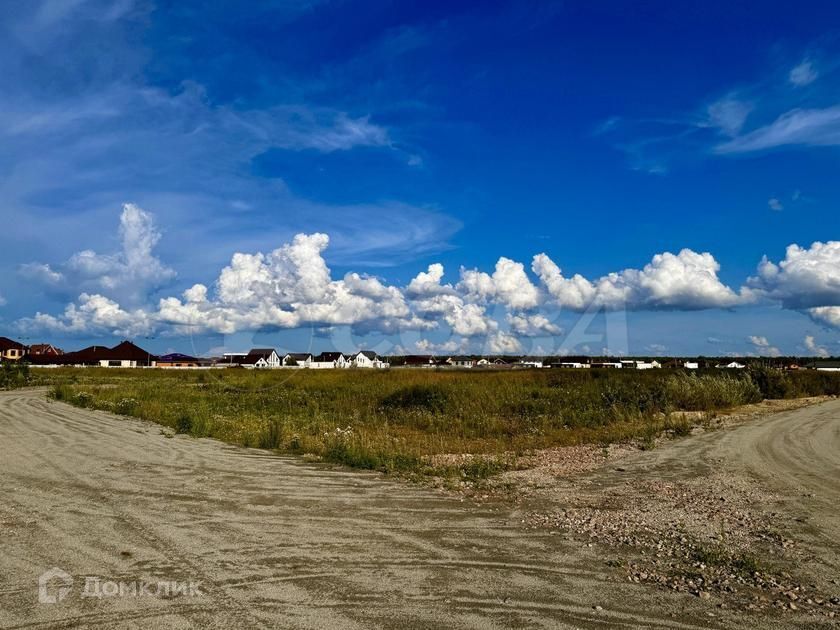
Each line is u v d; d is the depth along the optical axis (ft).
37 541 19.39
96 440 42.78
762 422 60.34
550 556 19.08
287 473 32.12
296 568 17.58
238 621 13.93
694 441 47.16
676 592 16.17
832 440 47.60
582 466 36.35
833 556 19.34
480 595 15.80
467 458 38.52
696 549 19.88
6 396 89.45
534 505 26.02
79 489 27.07
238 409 70.13
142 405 66.95
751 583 16.89
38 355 292.20
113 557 18.11
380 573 17.30
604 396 70.18
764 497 27.94
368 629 13.65
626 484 30.94
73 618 13.91
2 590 15.44
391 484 29.78
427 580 16.83
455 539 20.76
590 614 14.69
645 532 21.91
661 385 77.77
